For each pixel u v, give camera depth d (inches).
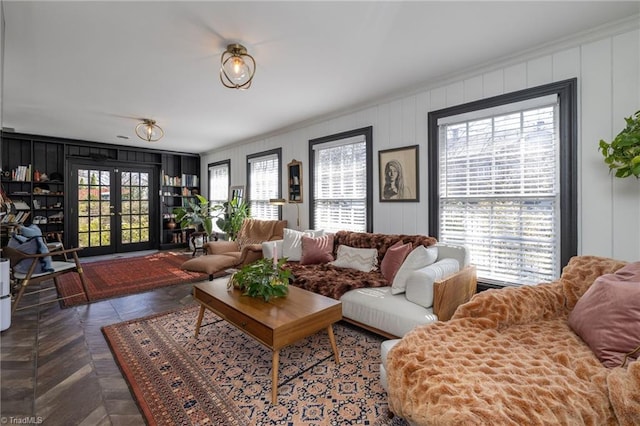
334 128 167.0
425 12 79.8
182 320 114.1
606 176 89.7
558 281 78.2
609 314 55.5
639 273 61.5
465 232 120.3
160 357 87.6
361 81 123.6
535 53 99.7
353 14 80.3
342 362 85.8
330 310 83.6
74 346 94.1
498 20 83.8
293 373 80.4
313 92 135.0
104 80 120.3
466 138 119.5
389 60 106.1
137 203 265.9
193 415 64.6
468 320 66.1
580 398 44.3
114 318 116.0
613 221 88.9
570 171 94.7
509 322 66.0
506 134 109.8
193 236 248.2
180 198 291.4
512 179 108.7
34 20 80.3
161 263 212.7
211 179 282.7
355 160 158.9
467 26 86.4
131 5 75.2
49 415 64.4
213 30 86.9
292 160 193.8
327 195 173.3
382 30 87.7
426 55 102.8
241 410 66.3
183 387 74.0
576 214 94.1
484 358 53.5
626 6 78.7
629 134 76.4
